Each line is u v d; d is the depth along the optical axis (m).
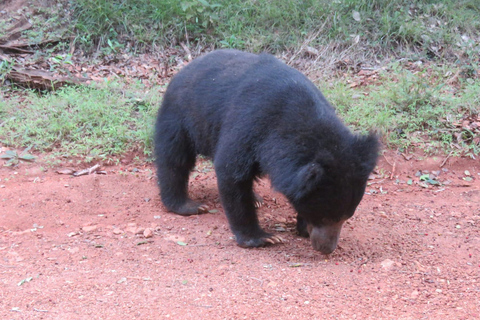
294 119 4.04
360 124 6.82
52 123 6.84
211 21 9.34
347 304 3.62
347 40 9.09
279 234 4.80
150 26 9.44
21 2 9.59
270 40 9.27
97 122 6.98
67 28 9.27
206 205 5.34
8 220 5.07
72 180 5.91
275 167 4.00
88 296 3.72
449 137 6.61
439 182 6.06
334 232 3.99
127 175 6.11
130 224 5.00
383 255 4.39
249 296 3.71
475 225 4.97
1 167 6.16
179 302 3.64
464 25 9.38
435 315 3.51
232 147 4.32
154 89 7.92
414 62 8.76
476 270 4.14
